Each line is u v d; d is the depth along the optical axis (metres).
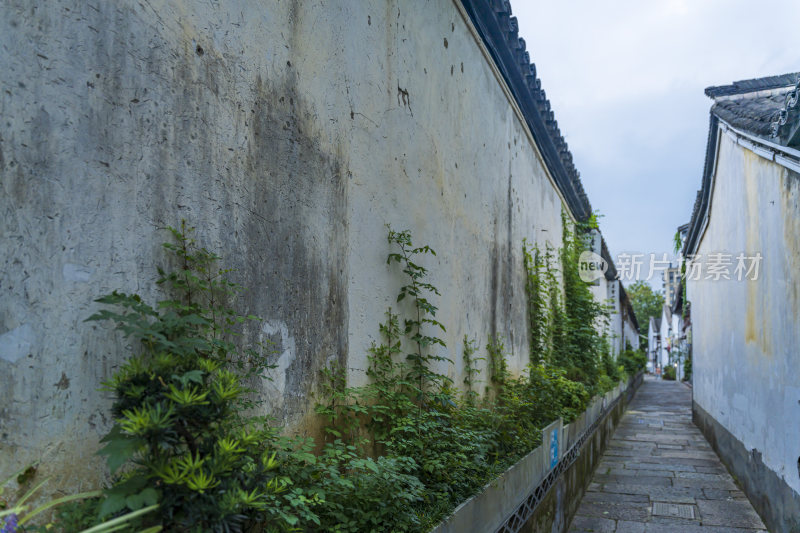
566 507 6.11
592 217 11.49
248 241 2.33
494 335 5.69
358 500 2.44
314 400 2.75
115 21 1.78
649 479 8.45
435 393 3.95
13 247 1.48
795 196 5.18
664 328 45.75
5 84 1.48
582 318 9.97
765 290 6.39
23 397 1.48
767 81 8.90
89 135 1.68
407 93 3.93
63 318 1.59
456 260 4.73
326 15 2.96
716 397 10.36
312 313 2.76
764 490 6.42
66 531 1.46
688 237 12.96
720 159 9.12
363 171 3.30
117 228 1.76
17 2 1.51
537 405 5.50
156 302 1.89
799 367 5.12
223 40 2.23
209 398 1.55
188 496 1.42
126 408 1.50
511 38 6.06
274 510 1.80
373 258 3.39
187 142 2.04
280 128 2.56
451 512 2.86
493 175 5.92
